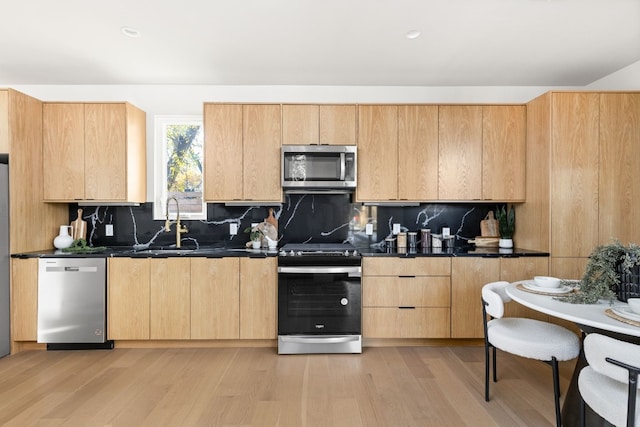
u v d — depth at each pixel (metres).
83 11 2.27
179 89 3.59
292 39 2.65
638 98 2.91
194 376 2.51
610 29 2.51
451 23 2.44
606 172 2.92
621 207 2.92
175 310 2.99
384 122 3.28
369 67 3.16
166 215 3.54
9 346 2.90
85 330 2.95
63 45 2.72
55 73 3.25
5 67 3.11
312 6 2.24
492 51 2.85
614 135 2.92
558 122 2.92
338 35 2.60
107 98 3.57
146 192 3.60
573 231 2.93
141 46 2.75
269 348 3.05
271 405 2.12
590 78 3.41
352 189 3.30
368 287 3.01
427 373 2.55
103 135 3.20
